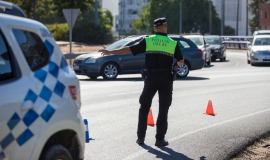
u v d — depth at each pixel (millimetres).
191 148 11258
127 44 27094
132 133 12672
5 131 5625
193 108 17047
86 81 25797
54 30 77062
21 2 76562
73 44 66562
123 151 10797
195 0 119812
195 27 121375
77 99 6922
